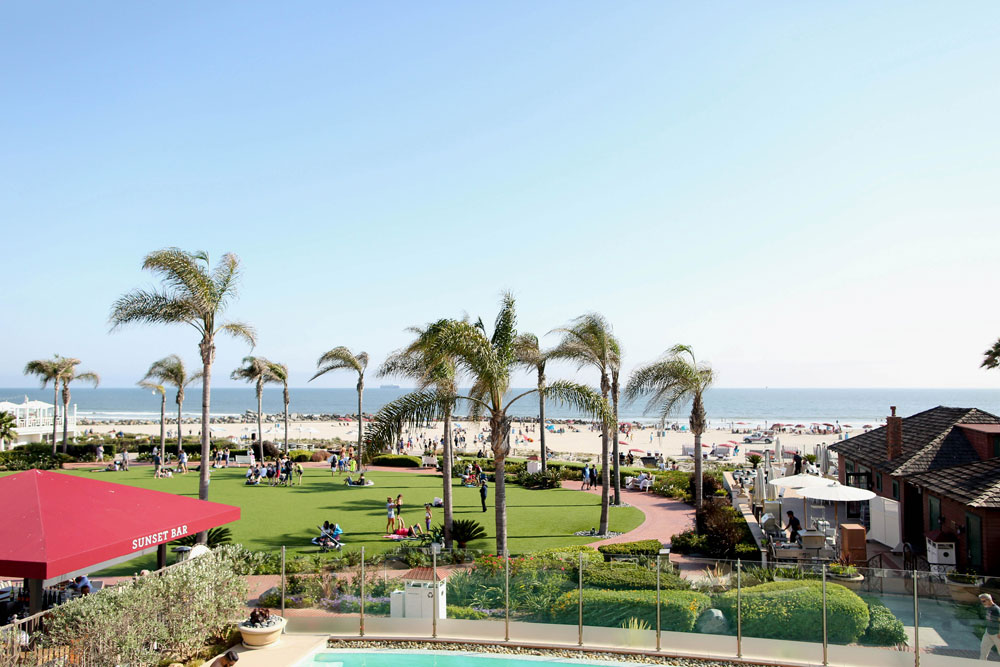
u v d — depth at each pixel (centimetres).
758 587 1441
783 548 2112
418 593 1533
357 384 4941
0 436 5019
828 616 1345
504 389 2186
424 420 2197
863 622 1334
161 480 4109
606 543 2425
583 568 1534
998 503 1697
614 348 3225
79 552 1180
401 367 3281
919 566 1995
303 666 1362
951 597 1312
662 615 1423
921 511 2272
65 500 1373
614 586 1496
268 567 2027
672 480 3875
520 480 4091
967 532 1853
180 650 1324
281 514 3008
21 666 1035
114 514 1380
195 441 5991
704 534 2394
